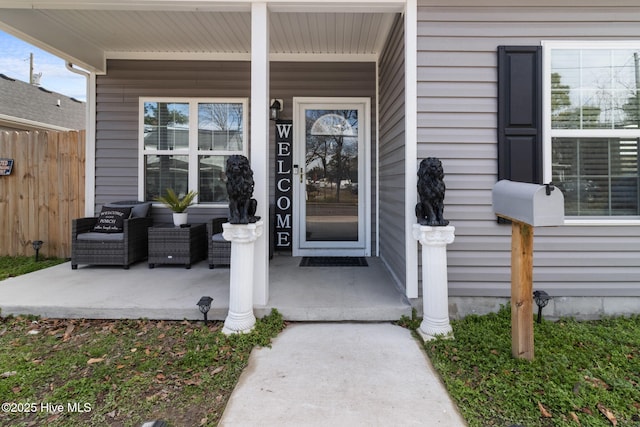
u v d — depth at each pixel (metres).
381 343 2.60
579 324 2.90
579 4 2.97
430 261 2.65
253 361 2.34
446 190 3.02
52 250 5.09
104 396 1.97
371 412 1.84
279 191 4.97
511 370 2.18
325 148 5.02
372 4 2.99
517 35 2.98
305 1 2.94
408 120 2.99
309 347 2.53
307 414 1.82
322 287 3.49
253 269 2.96
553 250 3.04
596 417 1.80
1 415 1.81
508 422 1.77
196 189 5.00
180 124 5.01
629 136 3.00
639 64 3.00
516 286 2.30
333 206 5.04
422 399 1.95
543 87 2.97
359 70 4.89
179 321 2.96
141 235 4.47
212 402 1.92
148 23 4.00
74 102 11.48
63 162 5.06
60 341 2.61
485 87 2.99
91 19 3.90
